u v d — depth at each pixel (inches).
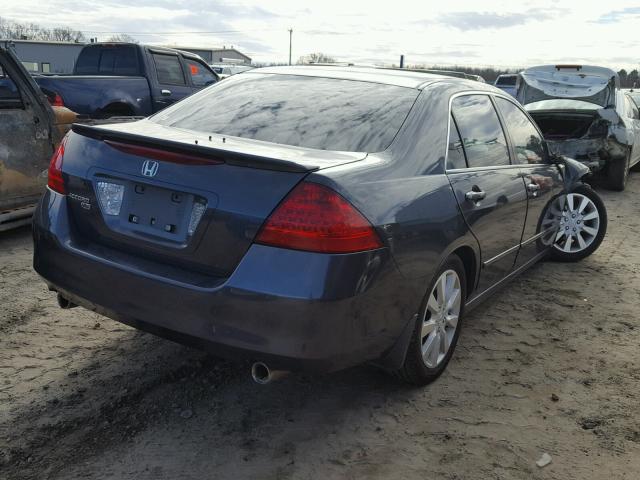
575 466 106.4
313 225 92.3
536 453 109.5
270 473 100.7
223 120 127.6
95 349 138.6
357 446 109.0
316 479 99.7
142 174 104.9
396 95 128.5
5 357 132.0
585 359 148.1
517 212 156.7
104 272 107.1
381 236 98.8
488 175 141.1
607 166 384.2
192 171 100.5
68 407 115.0
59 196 116.5
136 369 130.7
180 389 124.3
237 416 116.3
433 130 123.9
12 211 207.9
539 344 155.4
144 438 107.9
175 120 132.6
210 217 97.8
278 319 92.7
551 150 191.2
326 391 126.6
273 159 94.4
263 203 94.4
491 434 114.5
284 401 122.3
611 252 247.6
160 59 402.0
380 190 102.6
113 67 397.7
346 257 93.7
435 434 113.7
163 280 100.4
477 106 148.5
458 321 133.7
